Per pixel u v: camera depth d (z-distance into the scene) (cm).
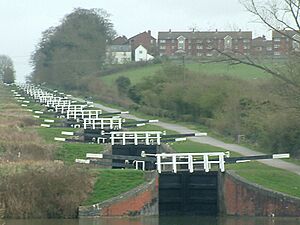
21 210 10788
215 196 12588
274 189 11306
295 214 11038
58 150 15525
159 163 12456
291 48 11756
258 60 10019
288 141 15525
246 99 19375
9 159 13262
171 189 12650
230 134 19875
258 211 11344
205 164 12575
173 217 12056
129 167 14225
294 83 9769
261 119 16688
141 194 11281
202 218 11756
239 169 12700
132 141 18075
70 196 10931
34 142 15550
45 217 10838
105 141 18575
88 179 11375
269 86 17312
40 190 10875
